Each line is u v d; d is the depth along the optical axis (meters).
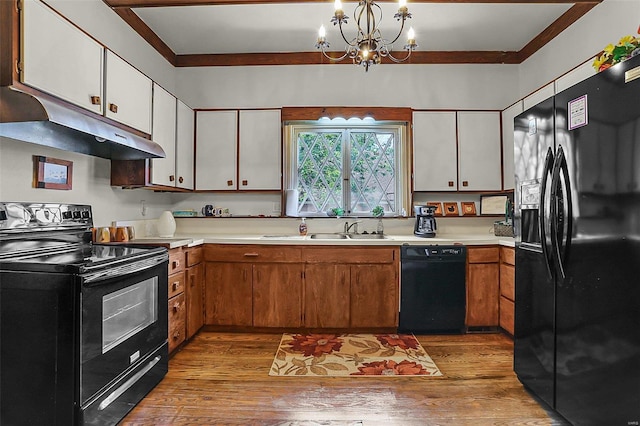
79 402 1.52
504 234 3.34
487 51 3.63
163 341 2.23
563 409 1.71
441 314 3.04
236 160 3.50
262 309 3.07
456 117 3.49
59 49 1.79
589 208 1.54
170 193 3.70
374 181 3.72
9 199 1.84
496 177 3.46
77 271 1.52
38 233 1.92
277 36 3.33
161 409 1.92
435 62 3.66
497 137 3.48
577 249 1.60
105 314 1.70
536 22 3.08
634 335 1.33
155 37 3.29
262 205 3.70
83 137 1.95
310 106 3.64
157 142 2.78
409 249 3.03
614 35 2.48
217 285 3.09
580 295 1.59
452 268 3.05
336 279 3.05
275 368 2.42
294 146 3.69
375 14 2.93
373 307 3.04
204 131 3.50
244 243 3.08
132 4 2.60
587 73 2.39
